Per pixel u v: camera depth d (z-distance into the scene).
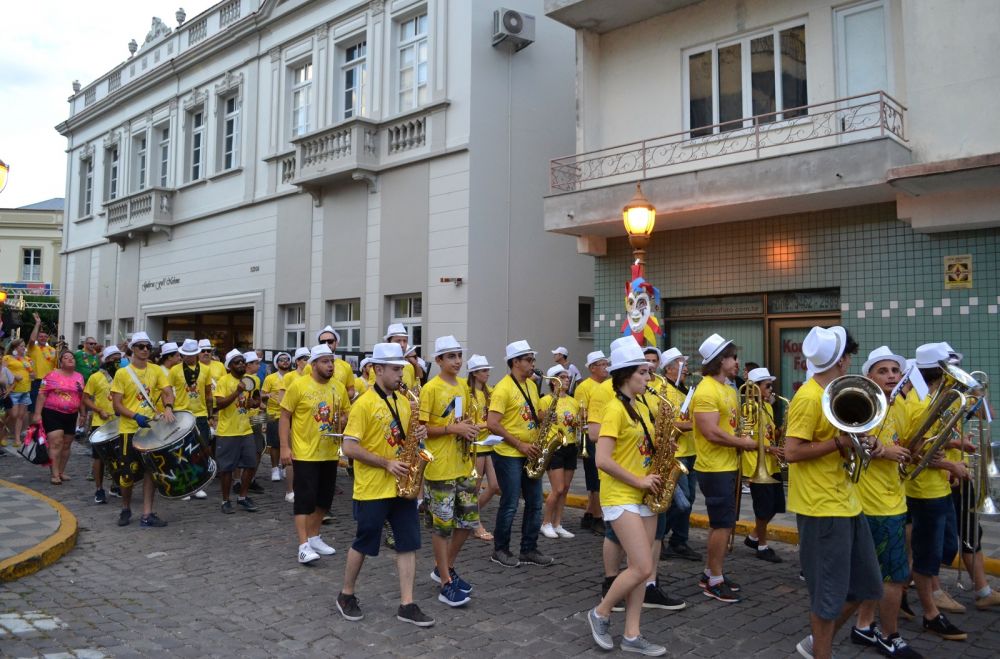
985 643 5.50
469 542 8.48
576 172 14.59
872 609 5.39
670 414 5.23
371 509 5.67
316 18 19.16
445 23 16.23
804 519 4.67
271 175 20.44
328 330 10.02
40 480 12.01
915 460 5.38
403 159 16.73
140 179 26.59
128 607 6.04
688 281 13.38
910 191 10.30
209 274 22.52
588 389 8.88
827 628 4.57
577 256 17.39
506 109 16.25
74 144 30.27
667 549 7.92
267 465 14.17
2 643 5.14
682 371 8.38
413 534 5.78
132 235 25.58
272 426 12.12
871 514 5.15
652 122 13.99
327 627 5.64
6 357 14.96
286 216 19.92
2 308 15.47
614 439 5.17
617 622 5.82
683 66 13.68
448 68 16.16
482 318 15.61
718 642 5.44
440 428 6.24
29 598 6.18
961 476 5.57
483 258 15.70
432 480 6.29
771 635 5.59
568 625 5.74
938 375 5.86
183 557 7.63
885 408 4.29
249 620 5.78
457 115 15.88
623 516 5.11
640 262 10.82
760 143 12.55
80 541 8.21
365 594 6.44
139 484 12.12
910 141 10.52
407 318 16.92
